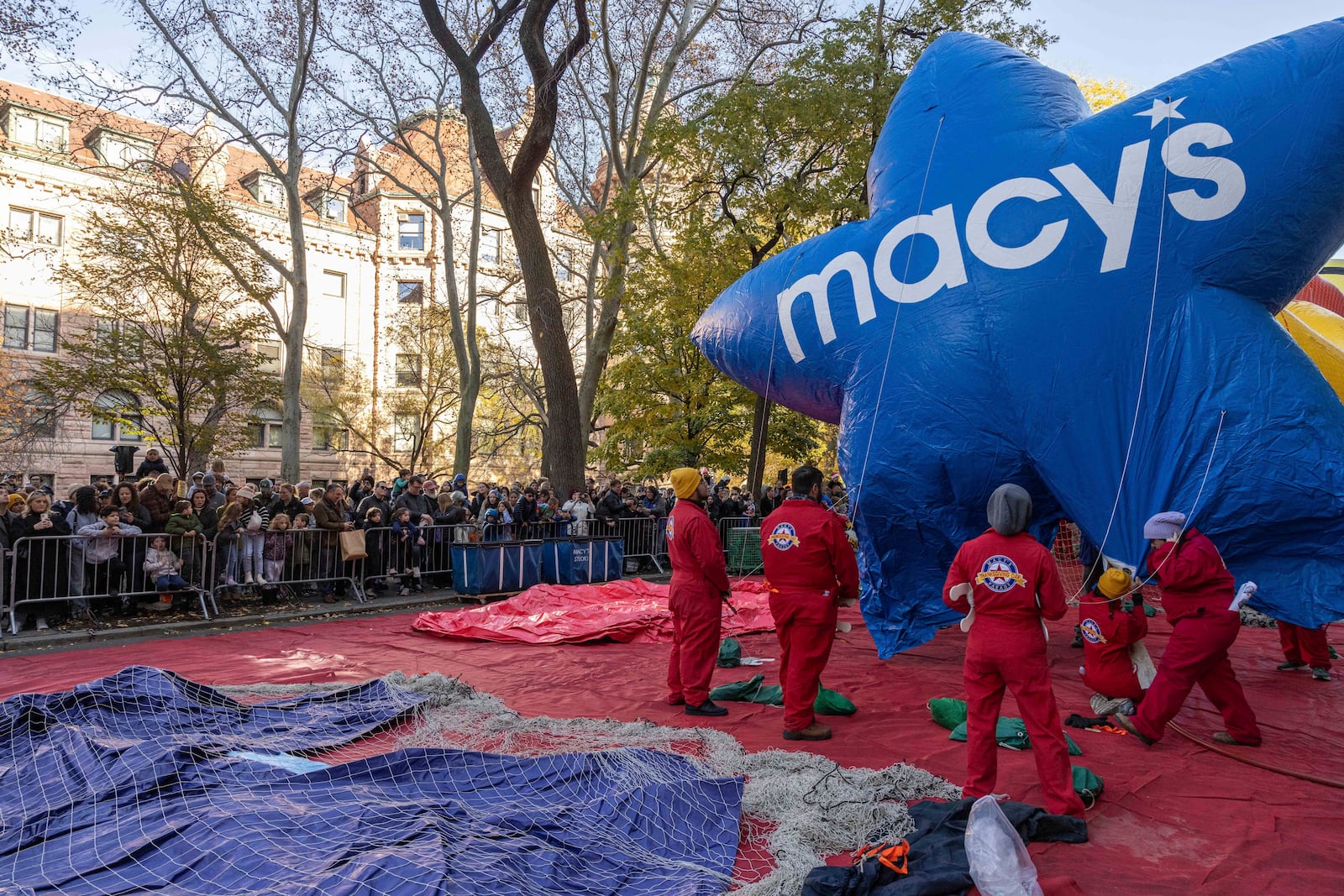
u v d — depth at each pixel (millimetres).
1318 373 5746
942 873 3184
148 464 11383
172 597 9289
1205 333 5738
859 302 6973
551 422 14477
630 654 7840
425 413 30500
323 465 31312
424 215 33656
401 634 8797
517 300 26328
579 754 4418
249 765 4277
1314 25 6047
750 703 6234
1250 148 5777
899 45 14945
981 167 6668
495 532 12492
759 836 3756
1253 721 5246
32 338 25047
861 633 9328
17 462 22781
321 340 31734
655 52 19688
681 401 20859
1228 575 5062
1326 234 5863
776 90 13930
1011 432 6305
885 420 6672
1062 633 9234
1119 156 6125
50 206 25484
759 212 14250
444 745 4898
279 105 17844
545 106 13531
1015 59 7281
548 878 3090
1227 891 3309
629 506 14680
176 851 3266
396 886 2871
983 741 4027
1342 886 3377
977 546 4090
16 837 3441
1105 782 4535
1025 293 6207
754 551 14406
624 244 16719
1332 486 5277
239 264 17641
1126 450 5918
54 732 4613
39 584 8188
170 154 26172
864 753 4996
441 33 13773
